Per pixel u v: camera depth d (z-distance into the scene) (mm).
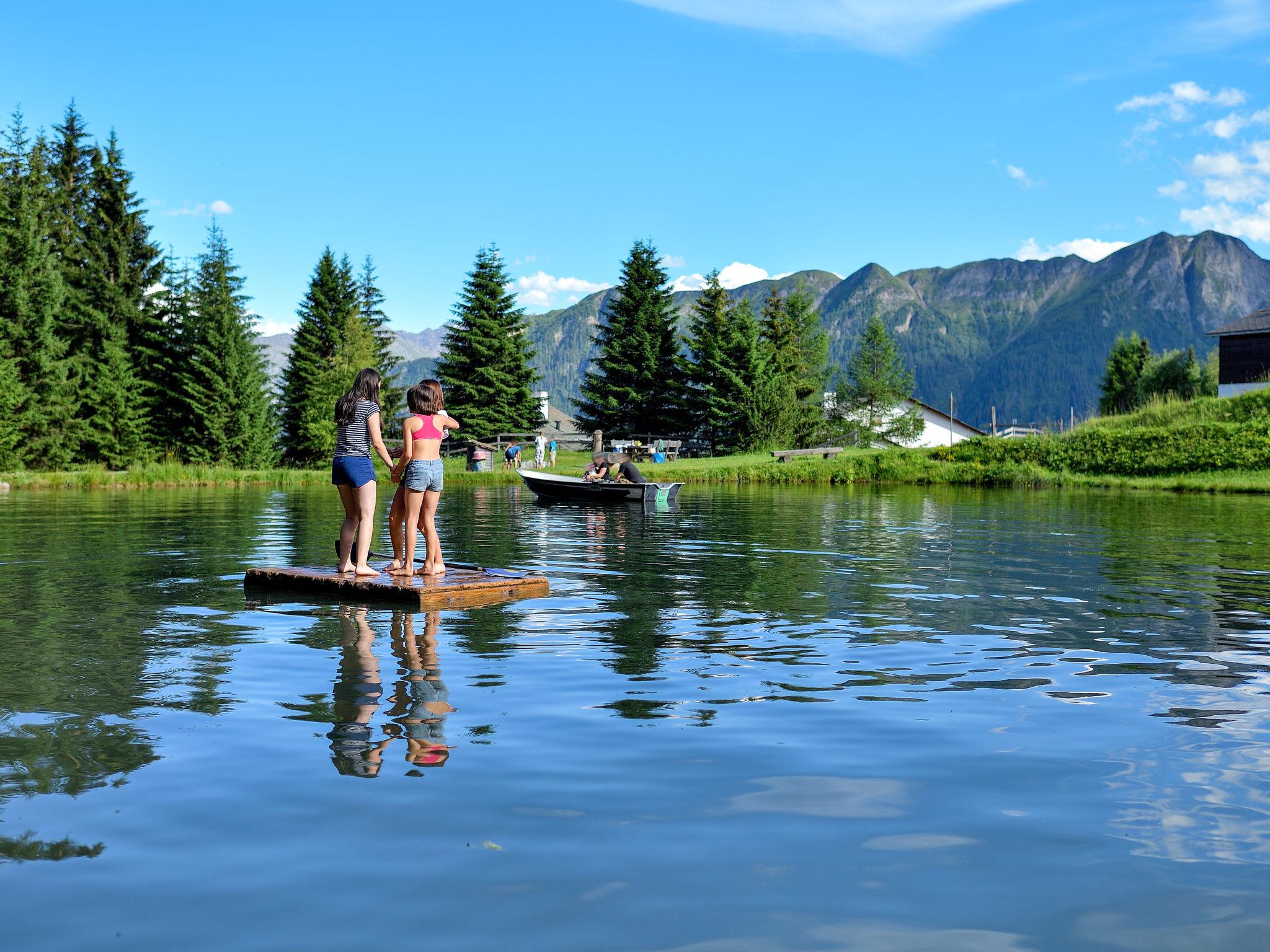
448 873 2711
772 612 7176
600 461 24078
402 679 5027
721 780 3498
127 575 9156
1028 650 5832
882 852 2875
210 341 45875
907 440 65438
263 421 46812
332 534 13883
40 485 31734
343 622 6645
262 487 33375
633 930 2393
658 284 62812
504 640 6074
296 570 8430
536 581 8047
